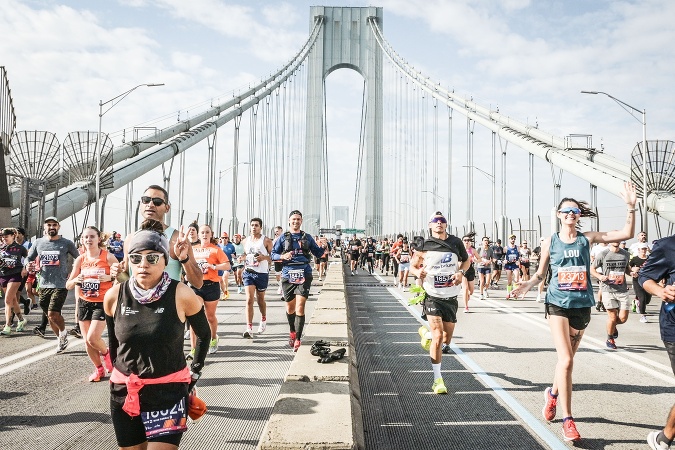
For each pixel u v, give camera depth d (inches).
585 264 167.5
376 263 1317.7
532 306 527.5
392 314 453.7
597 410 182.1
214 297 267.9
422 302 223.8
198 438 144.7
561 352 160.9
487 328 377.4
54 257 278.5
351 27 3644.2
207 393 189.9
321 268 815.1
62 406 178.4
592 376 232.7
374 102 3580.2
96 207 897.5
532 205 1449.3
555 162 1218.0
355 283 844.0
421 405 187.6
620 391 207.2
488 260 615.2
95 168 948.6
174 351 95.9
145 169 1181.1
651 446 138.2
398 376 230.8
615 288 303.1
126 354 94.9
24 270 380.2
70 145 943.7
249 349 277.0
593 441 152.4
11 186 767.1
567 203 171.9
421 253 218.2
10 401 184.2
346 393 154.1
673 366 136.5
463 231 1314.0
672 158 914.1
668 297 133.5
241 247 619.2
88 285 221.1
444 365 253.8
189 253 138.7
